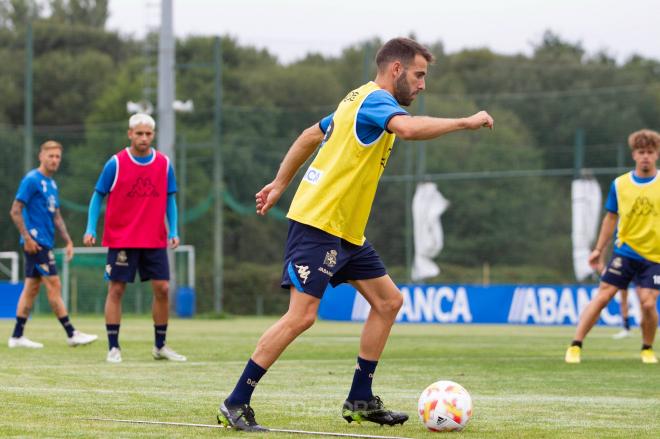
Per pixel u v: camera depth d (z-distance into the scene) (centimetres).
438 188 9119
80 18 15112
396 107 1287
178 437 1199
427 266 6694
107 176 2405
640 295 2583
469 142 10119
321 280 1312
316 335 4050
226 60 11806
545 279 8662
